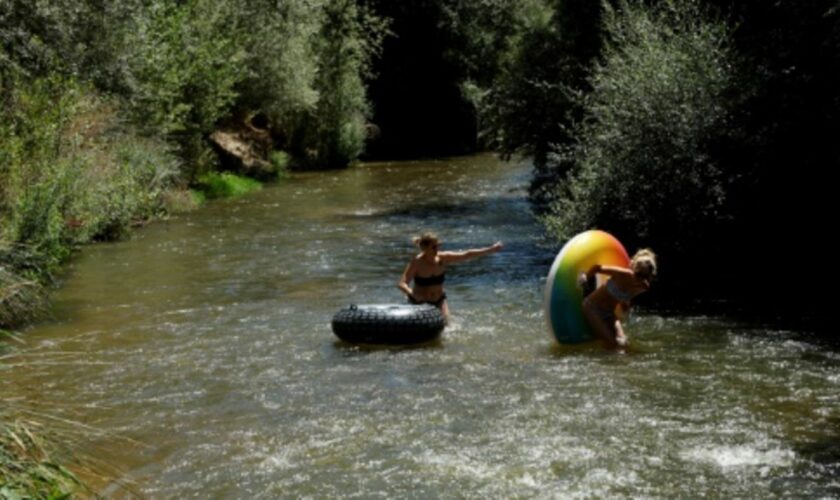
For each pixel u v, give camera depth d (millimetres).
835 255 13734
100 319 11602
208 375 9320
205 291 13180
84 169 16312
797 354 9742
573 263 10359
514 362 9617
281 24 30531
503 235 18125
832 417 7898
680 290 12828
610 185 14094
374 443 7473
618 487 6586
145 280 13969
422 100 45406
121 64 18141
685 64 13711
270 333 10883
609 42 18766
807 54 13250
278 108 31000
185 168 24266
